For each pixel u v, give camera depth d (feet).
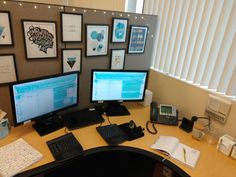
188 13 5.75
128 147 4.67
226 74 5.08
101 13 5.51
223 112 5.14
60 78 4.87
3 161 3.77
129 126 5.37
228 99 5.06
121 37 6.15
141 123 5.73
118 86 5.89
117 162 7.13
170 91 6.68
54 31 4.91
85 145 4.59
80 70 5.72
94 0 9.46
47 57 5.03
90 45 5.61
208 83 5.60
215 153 4.78
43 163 3.93
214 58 5.36
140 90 6.16
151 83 7.38
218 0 5.02
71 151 4.27
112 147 4.62
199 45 5.65
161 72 6.92
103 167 6.86
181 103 6.38
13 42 4.45
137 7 7.97
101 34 5.71
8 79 4.67
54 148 4.29
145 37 6.69
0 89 4.67
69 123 5.27
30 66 4.89
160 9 6.63
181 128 5.63
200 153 4.72
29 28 4.54
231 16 4.77
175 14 6.14
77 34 5.27
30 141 4.51
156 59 7.08
